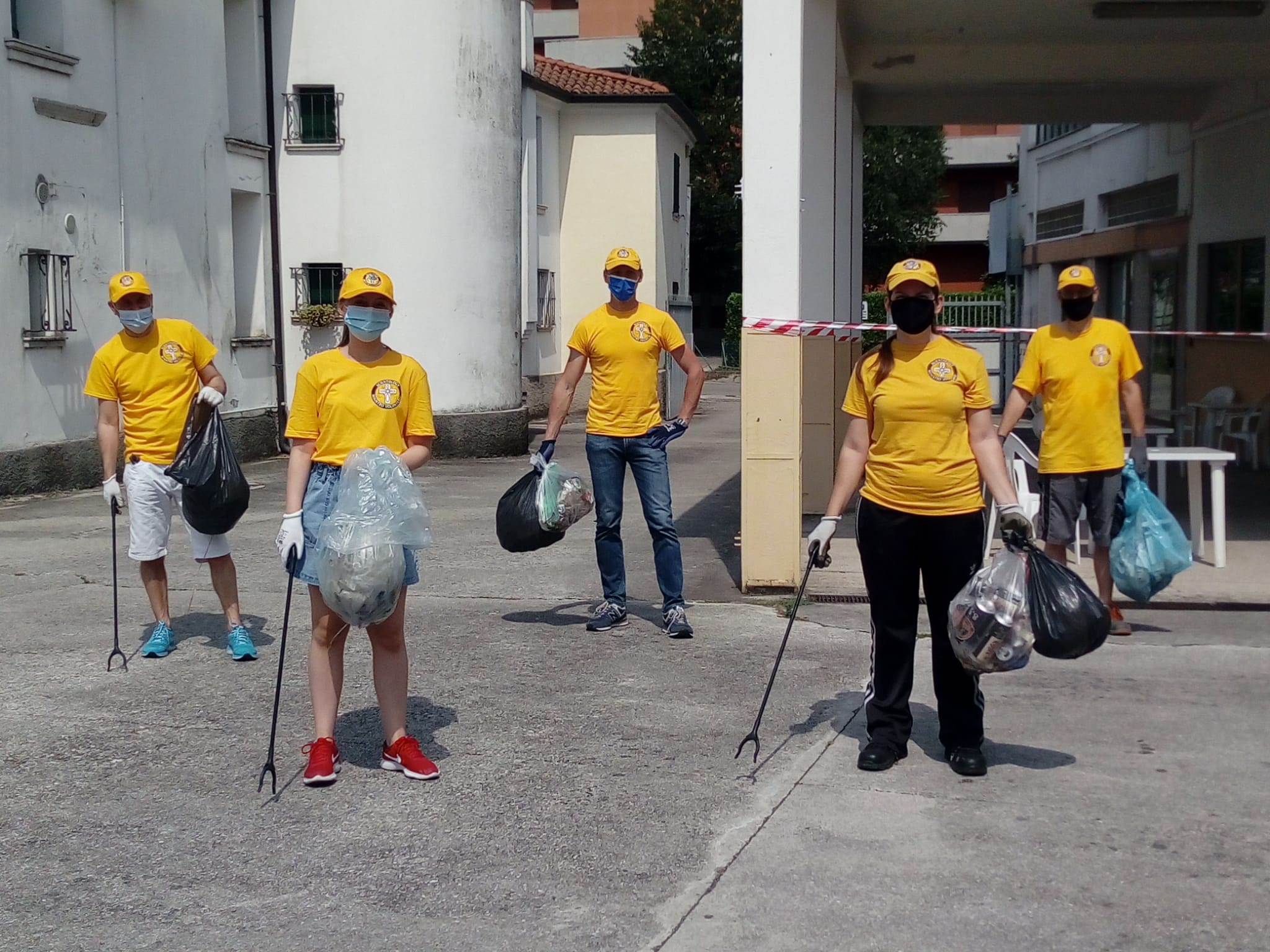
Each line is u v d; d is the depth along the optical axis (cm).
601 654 704
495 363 1920
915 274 502
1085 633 489
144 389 689
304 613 817
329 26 1834
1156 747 548
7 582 911
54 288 1421
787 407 840
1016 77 1348
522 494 751
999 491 504
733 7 4591
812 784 508
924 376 507
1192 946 377
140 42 1573
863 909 401
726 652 708
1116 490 716
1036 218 2497
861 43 1177
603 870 431
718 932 387
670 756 542
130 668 682
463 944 382
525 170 2438
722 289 4941
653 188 2741
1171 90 1488
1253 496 1275
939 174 4884
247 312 1873
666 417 2312
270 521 1204
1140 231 1908
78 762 540
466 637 746
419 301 1858
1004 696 621
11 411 1365
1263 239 1457
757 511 851
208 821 476
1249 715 589
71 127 1448
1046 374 716
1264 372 1489
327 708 516
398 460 501
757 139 822
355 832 466
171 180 1638
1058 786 504
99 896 416
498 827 469
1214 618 770
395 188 1844
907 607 526
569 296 2773
